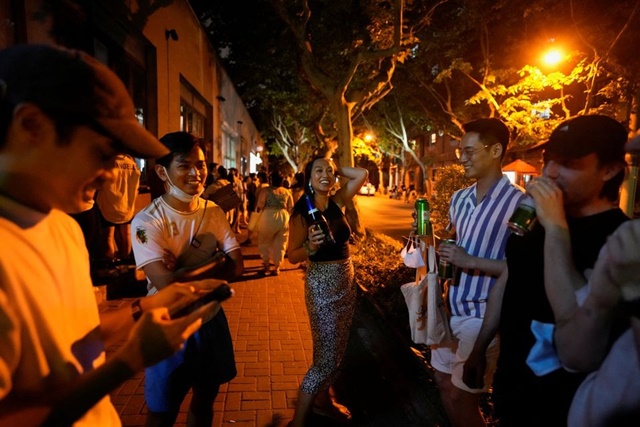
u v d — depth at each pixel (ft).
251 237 35.99
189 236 7.12
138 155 3.33
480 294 7.61
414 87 56.80
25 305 2.79
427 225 8.54
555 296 4.16
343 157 33.30
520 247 5.16
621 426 3.44
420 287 8.39
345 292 9.21
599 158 4.35
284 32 37.65
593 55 32.81
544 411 4.67
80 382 2.94
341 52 35.01
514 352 5.15
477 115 54.34
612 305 3.51
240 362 12.94
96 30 17.66
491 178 7.86
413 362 12.37
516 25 40.16
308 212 8.96
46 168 2.95
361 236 32.24
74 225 3.69
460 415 8.09
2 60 2.83
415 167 143.95
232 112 58.29
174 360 6.59
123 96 3.20
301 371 12.42
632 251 3.17
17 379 2.81
